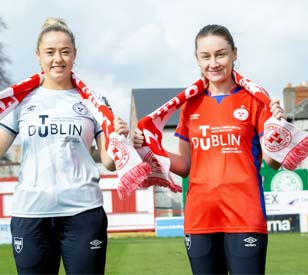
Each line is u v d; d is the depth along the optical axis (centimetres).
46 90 432
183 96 447
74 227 409
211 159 429
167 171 450
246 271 411
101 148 440
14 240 417
